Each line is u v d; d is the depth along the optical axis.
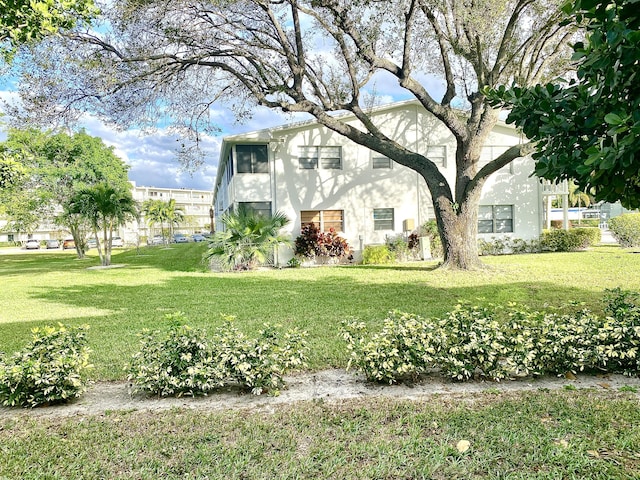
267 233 15.88
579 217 37.31
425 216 18.53
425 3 11.16
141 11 10.37
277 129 16.80
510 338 4.11
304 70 12.44
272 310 8.02
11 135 25.47
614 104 2.18
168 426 3.29
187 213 82.56
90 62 10.87
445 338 4.10
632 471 2.50
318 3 10.72
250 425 3.26
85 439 3.12
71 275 16.42
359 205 17.91
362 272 13.95
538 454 2.71
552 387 3.93
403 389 3.99
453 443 2.90
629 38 1.88
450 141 18.91
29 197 27.06
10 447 3.02
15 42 4.06
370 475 2.54
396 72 12.34
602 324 4.31
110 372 4.73
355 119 17.67
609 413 3.27
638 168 2.11
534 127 2.58
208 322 7.08
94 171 28.94
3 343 6.25
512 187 19.64
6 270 20.03
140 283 13.05
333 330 6.33
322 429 3.17
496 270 12.77
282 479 2.53
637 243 19.42
